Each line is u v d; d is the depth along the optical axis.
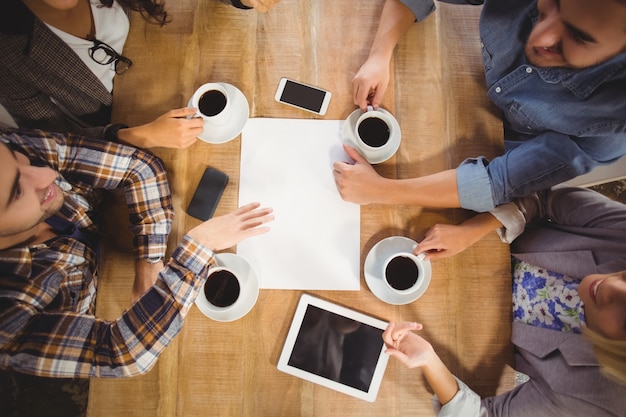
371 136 1.19
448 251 1.13
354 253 1.16
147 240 1.13
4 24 1.06
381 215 1.18
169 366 1.11
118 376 1.04
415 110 1.23
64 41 1.19
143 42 1.25
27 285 1.01
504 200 1.17
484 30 1.20
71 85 1.26
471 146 1.22
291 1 1.27
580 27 0.90
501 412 1.10
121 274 1.16
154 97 1.23
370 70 1.20
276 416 1.10
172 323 1.05
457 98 1.24
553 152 1.15
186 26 1.26
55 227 1.10
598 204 1.25
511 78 1.18
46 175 0.96
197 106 1.16
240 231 1.11
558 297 1.20
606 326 1.00
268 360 1.12
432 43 1.26
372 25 1.26
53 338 1.01
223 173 1.18
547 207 1.33
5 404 1.86
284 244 1.16
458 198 1.15
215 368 1.11
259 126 1.21
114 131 1.19
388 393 1.11
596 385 1.04
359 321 1.12
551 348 1.12
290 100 1.22
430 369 1.06
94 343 1.04
